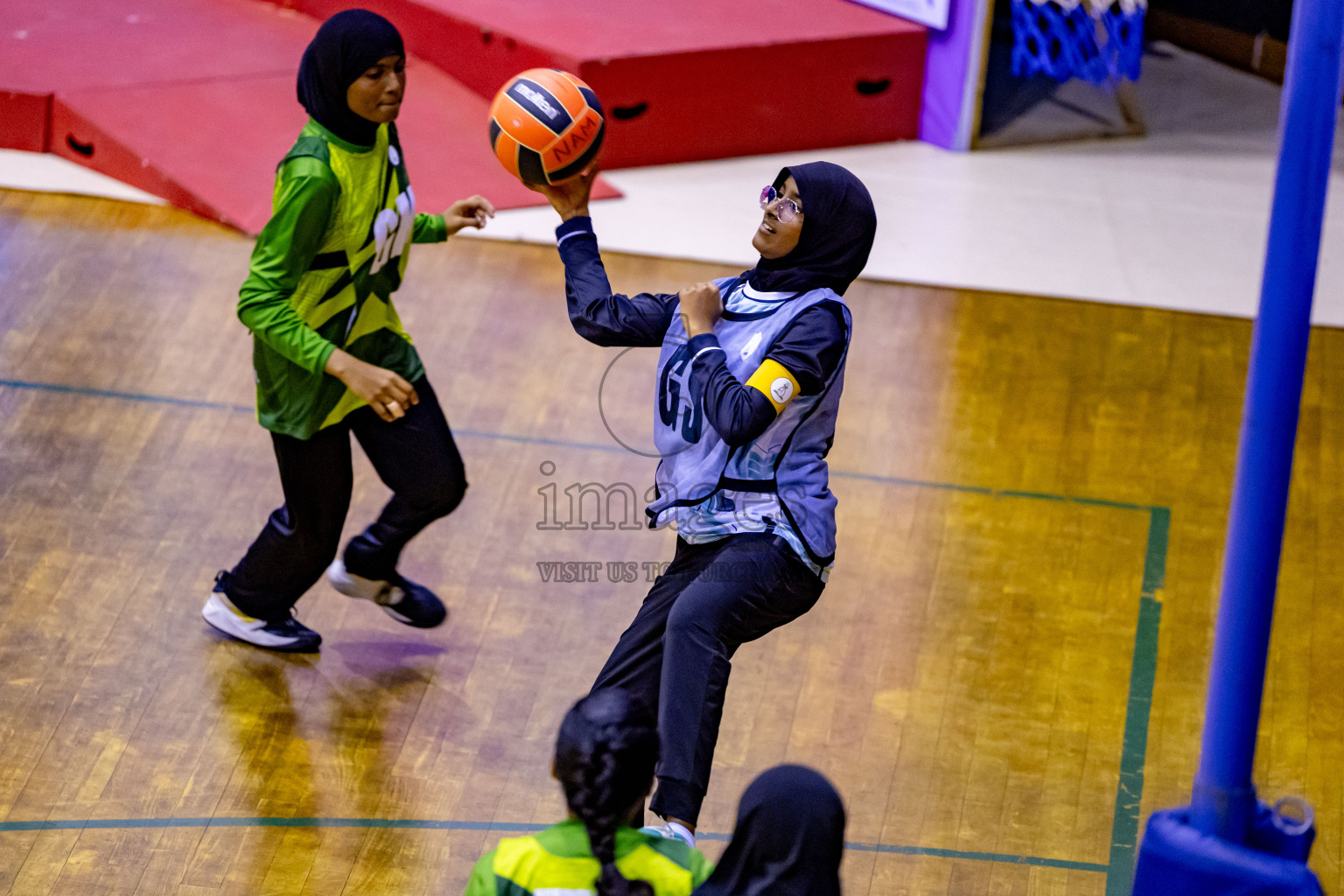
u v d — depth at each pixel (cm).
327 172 1050
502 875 687
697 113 2036
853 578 1349
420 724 1179
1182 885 746
